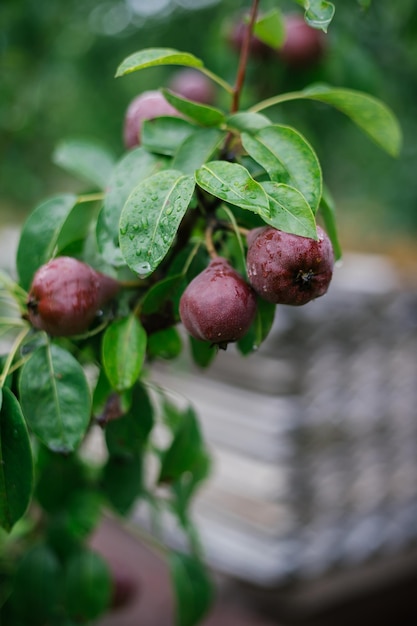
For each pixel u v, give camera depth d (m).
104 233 0.54
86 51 1.62
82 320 0.54
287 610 0.98
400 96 1.32
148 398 0.63
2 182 1.75
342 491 0.99
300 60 0.90
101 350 0.59
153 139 0.56
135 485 0.70
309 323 0.90
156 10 1.48
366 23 1.13
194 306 0.50
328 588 0.99
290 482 0.94
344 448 0.98
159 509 0.75
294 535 0.95
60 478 0.70
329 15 0.52
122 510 0.69
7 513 0.53
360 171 2.29
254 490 0.95
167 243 0.47
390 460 1.03
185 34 1.44
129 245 0.47
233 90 0.58
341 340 0.95
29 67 1.52
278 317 0.90
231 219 0.53
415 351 1.03
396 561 1.05
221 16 1.25
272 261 0.49
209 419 1.00
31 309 0.54
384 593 1.08
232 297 0.50
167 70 1.56
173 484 0.76
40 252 0.59
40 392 0.55
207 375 1.00
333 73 0.95
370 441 1.00
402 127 1.61
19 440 0.53
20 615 0.72
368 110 0.61
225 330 0.50
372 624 1.07
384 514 1.02
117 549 1.14
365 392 0.99
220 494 1.00
